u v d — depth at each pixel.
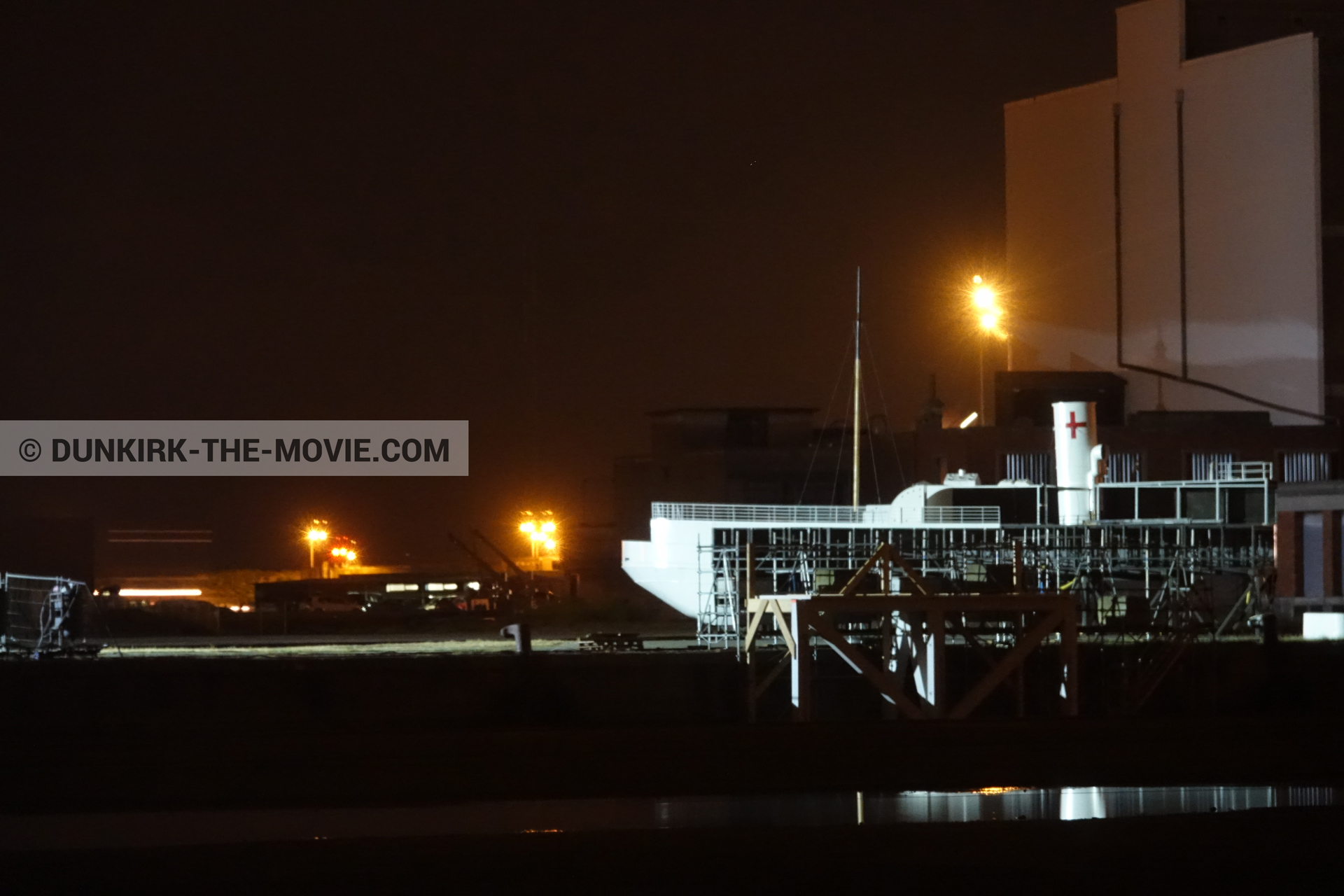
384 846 33.97
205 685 51.25
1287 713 51.84
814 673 51.81
